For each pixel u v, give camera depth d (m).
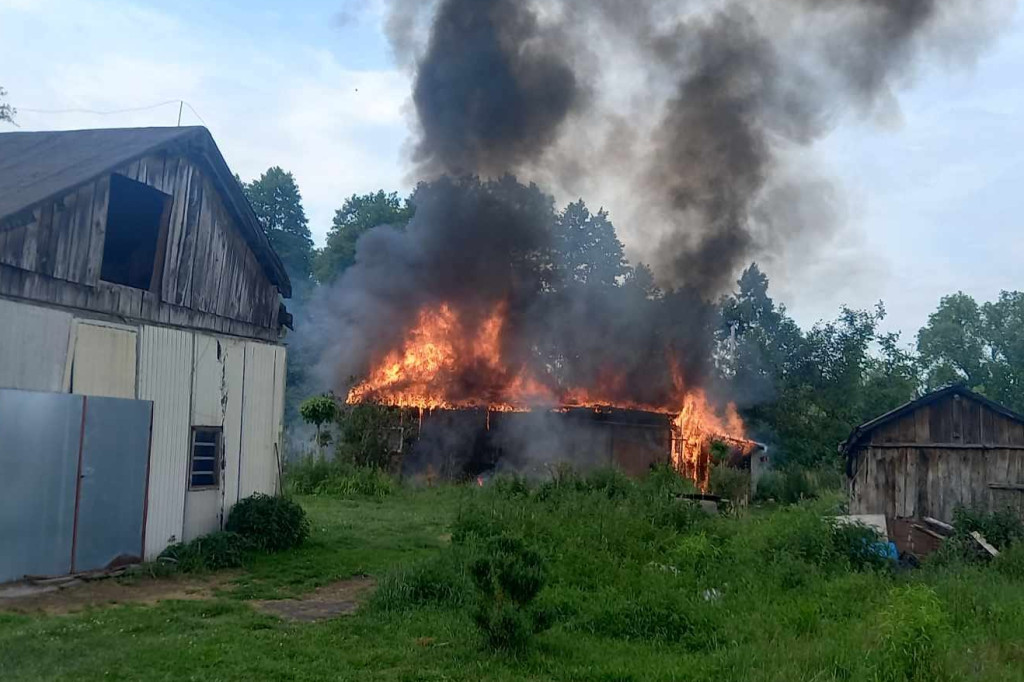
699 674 7.03
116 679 6.61
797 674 6.73
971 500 14.02
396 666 7.28
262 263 14.95
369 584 11.23
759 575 10.58
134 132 13.34
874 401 37.69
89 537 11.07
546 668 7.32
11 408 10.04
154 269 12.48
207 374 13.42
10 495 10.02
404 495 23.22
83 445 11.03
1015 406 47.19
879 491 14.60
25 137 14.42
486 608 7.94
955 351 49.91
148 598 9.99
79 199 11.07
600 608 9.04
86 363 11.12
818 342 36.88
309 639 8.01
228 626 8.47
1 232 9.89
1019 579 10.77
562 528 12.66
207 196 13.53
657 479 22.78
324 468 24.39
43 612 8.92
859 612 8.89
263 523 13.34
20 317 10.17
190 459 12.98
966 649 7.32
